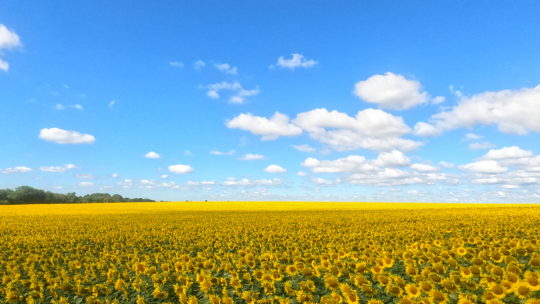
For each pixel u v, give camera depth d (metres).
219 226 32.44
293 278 11.92
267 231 26.91
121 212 60.94
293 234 24.38
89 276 14.73
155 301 11.20
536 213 37.16
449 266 11.74
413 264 12.03
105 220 44.00
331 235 22.88
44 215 54.31
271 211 58.31
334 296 9.46
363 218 37.91
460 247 13.73
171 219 44.09
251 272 13.62
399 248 16.09
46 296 12.56
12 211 65.00
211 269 13.91
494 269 10.17
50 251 21.69
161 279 12.56
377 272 11.30
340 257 14.34
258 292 10.63
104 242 24.62
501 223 26.69
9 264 16.81
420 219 34.69
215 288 11.49
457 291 9.23
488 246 14.27
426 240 18.11
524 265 11.19
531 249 12.98
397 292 9.65
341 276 11.50
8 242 24.95
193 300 10.24
